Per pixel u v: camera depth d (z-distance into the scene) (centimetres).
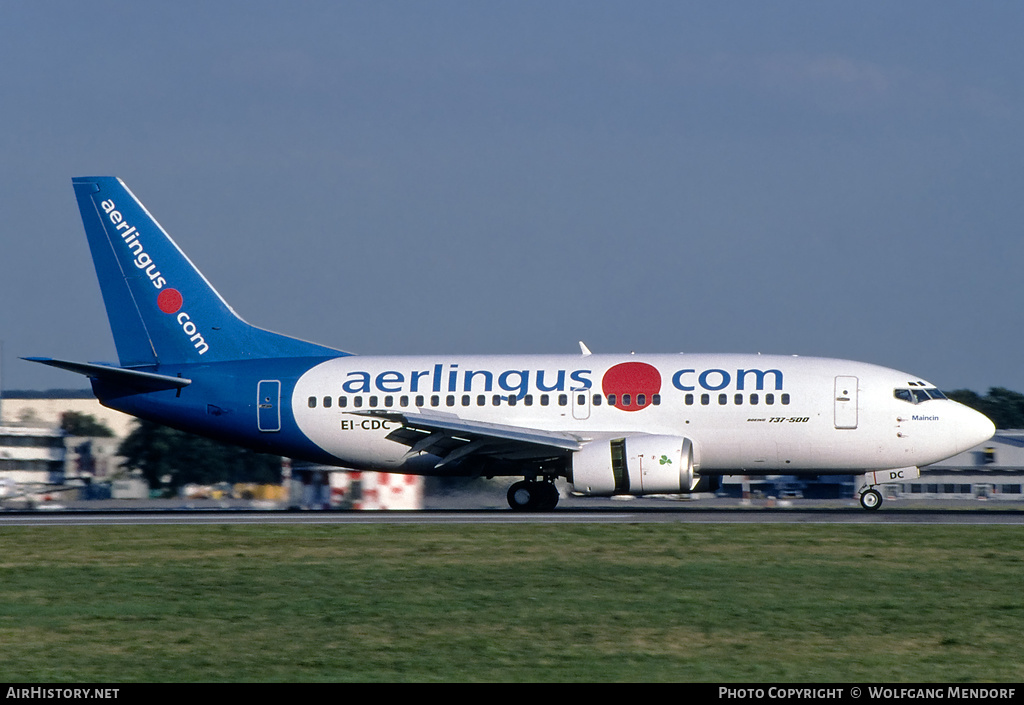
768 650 6938
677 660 6719
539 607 8156
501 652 6931
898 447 14775
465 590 8825
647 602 8281
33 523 13950
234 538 11919
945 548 10575
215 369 16375
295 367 16300
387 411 14838
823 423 14838
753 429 14962
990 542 10888
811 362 15288
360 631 7506
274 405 16138
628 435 14975
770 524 12338
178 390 16312
